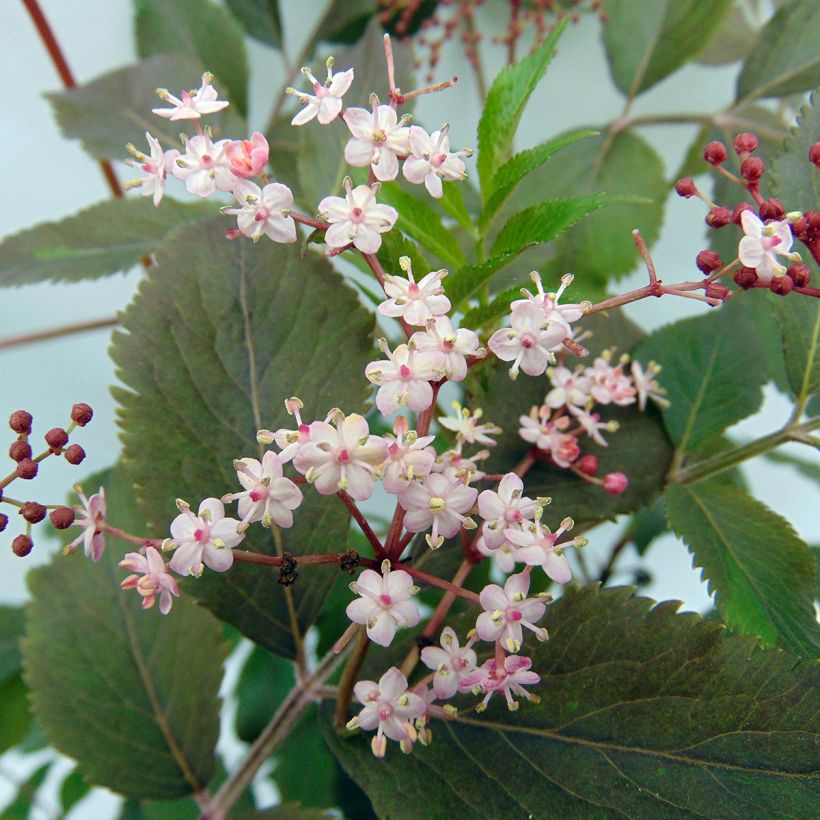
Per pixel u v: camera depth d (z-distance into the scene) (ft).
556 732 0.27
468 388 0.34
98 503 0.25
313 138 0.40
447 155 0.25
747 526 0.33
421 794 0.28
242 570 0.31
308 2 0.60
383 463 0.22
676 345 0.36
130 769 0.34
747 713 0.26
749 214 0.24
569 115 0.61
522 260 0.40
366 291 0.32
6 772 0.53
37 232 0.44
